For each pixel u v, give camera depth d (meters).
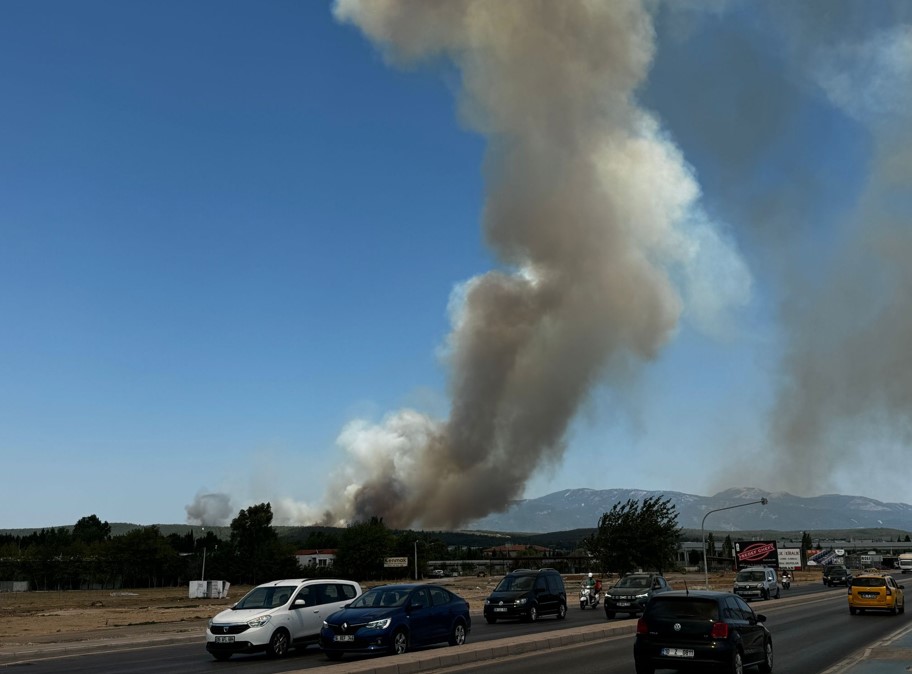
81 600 79.62
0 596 91.06
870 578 38.25
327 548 182.25
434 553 176.88
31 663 23.11
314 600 24.28
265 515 126.19
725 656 15.70
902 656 20.44
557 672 17.52
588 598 48.28
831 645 23.80
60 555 128.25
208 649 22.34
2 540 178.50
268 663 21.27
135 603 72.19
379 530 125.69
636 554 72.75
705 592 17.12
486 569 143.88
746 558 101.44
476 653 19.97
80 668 21.42
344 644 20.53
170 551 126.75
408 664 17.39
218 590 83.94
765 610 42.78
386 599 22.23
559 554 169.25
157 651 26.73
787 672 17.72
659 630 16.31
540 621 35.81
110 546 124.19
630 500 77.56
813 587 83.62
